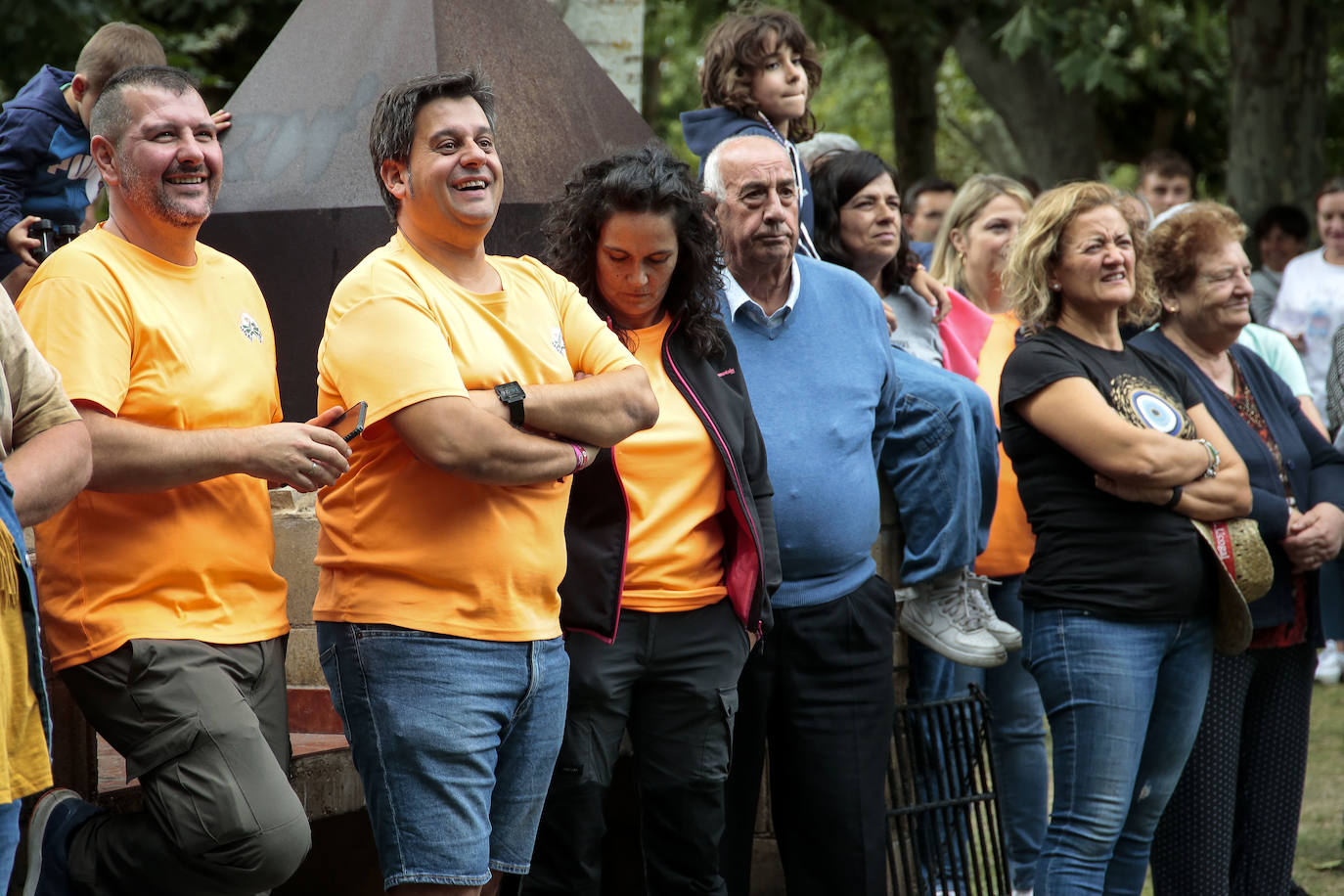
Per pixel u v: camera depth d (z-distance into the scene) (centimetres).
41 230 823
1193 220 878
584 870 688
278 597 622
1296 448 887
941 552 880
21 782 489
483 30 891
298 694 819
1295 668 870
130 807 648
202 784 569
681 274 709
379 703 579
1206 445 777
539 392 597
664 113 3847
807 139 1033
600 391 615
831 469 774
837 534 771
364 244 831
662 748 693
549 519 604
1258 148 2473
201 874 581
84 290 571
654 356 708
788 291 803
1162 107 3312
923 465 880
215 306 615
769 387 779
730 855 779
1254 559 781
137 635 570
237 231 859
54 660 582
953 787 877
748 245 784
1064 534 783
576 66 947
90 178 898
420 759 573
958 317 1057
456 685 577
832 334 802
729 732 703
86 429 537
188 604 583
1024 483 805
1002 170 3700
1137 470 753
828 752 770
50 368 532
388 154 605
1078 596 775
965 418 884
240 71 2309
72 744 624
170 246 604
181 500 584
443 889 580
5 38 1695
